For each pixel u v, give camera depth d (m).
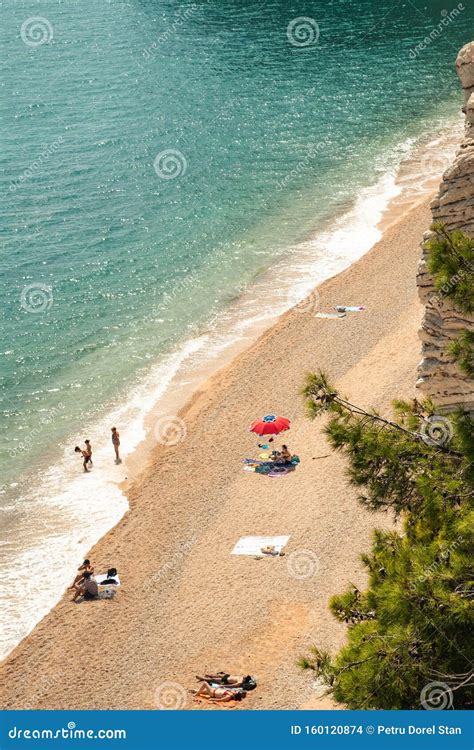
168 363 51.81
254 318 55.12
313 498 37.94
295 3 131.75
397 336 49.47
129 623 33.25
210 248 64.75
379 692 18.39
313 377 21.61
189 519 38.31
